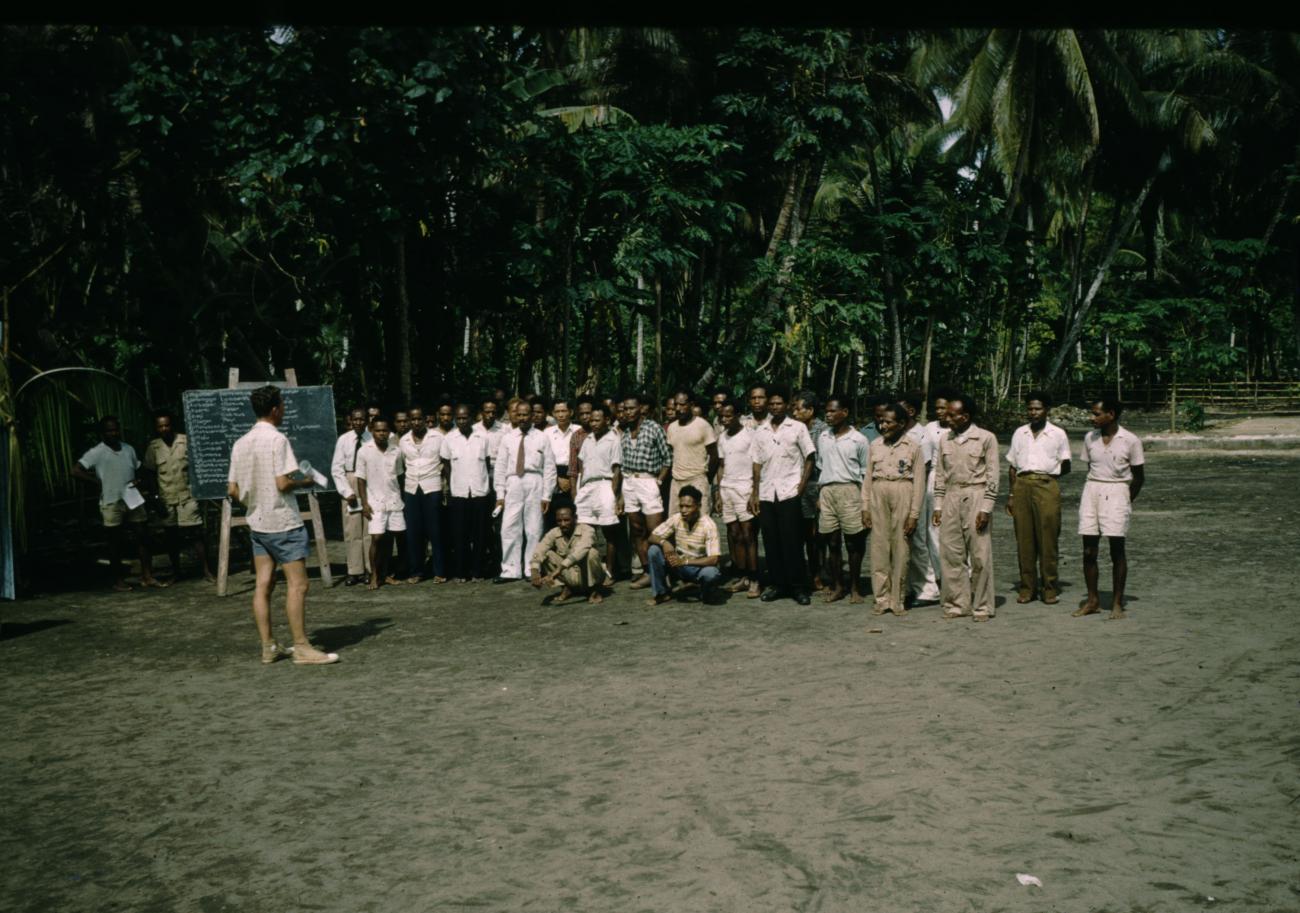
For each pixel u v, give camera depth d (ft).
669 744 18.44
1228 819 14.62
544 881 13.42
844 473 30.32
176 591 35.68
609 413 35.09
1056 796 15.61
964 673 22.49
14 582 32.96
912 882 13.07
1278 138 116.78
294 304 55.52
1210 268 108.17
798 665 23.62
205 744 19.21
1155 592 30.71
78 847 14.89
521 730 19.53
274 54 37.96
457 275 53.42
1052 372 122.52
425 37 38.60
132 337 51.37
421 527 36.19
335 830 15.21
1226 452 81.25
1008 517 48.85
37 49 41.73
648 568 31.12
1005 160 100.32
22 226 48.14
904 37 92.43
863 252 80.38
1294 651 23.59
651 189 54.54
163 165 43.34
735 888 13.07
